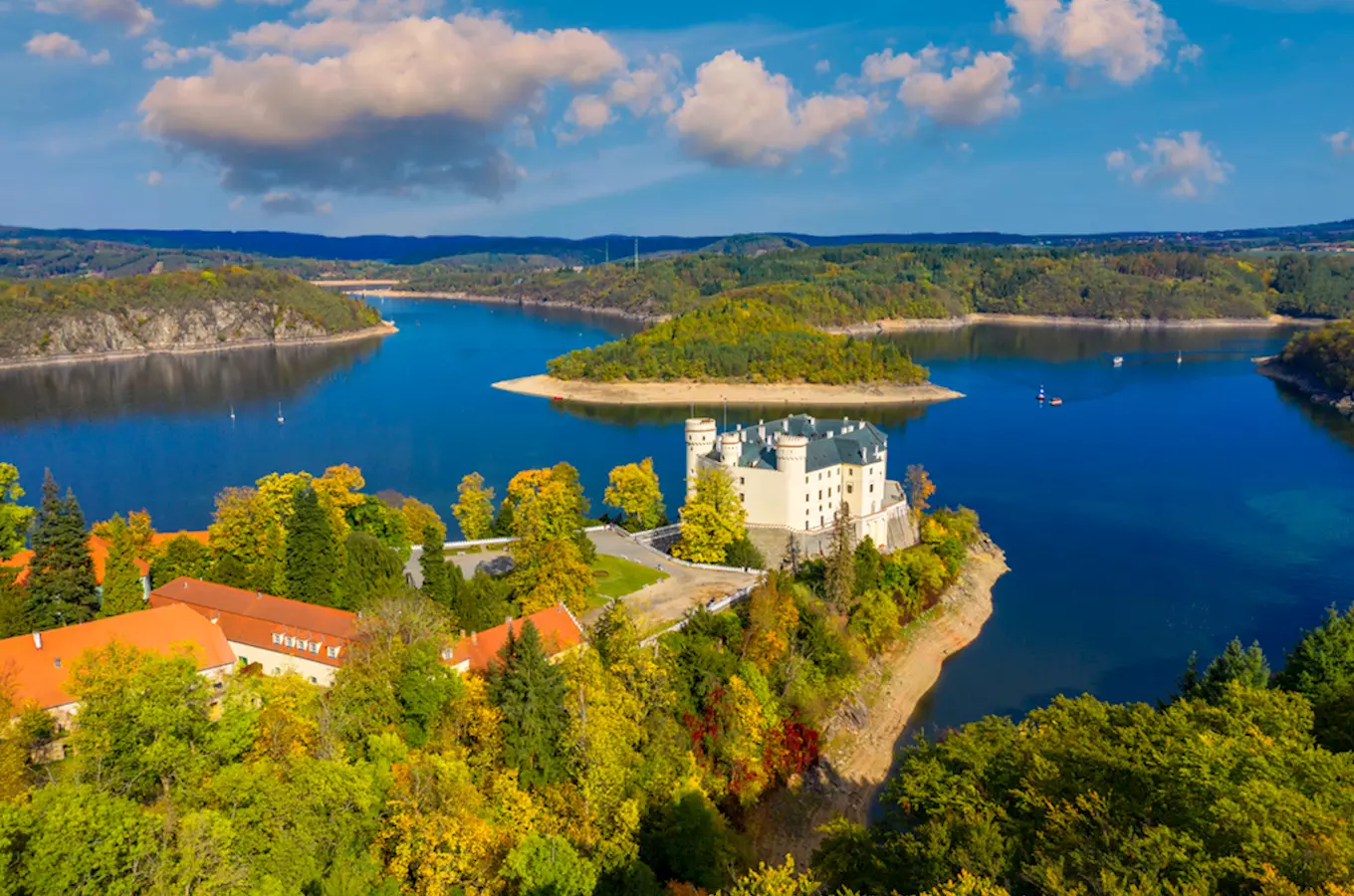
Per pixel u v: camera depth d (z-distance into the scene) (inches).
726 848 2989.7
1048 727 2731.3
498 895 2381.9
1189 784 2127.2
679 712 3730.3
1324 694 3476.9
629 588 5344.5
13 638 3405.5
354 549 4726.9
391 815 2456.9
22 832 1900.8
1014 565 7185.0
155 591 4419.3
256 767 2421.3
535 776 2903.5
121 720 2474.2
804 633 4862.2
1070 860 1999.3
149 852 1952.5
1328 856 1747.0
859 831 2559.1
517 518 5753.0
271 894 1972.2
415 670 3075.8
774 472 6683.1
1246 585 6688.0
